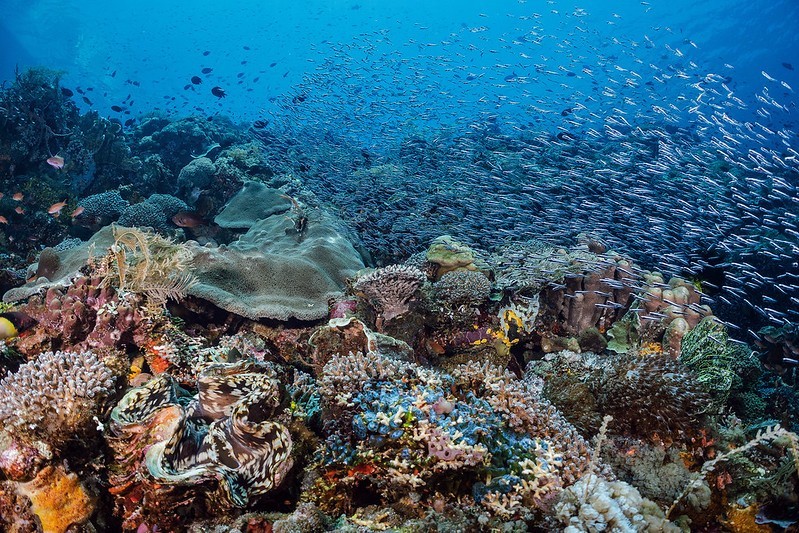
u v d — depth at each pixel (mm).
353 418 2953
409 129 16844
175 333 4512
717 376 4980
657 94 17484
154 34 95125
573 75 17141
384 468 2828
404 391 3119
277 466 2820
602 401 4137
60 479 2721
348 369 3201
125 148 13766
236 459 2824
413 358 4699
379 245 9727
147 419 2811
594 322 6578
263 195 11297
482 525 2668
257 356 4473
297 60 96562
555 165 14352
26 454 2666
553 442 3135
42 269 5887
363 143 15203
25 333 4457
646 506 2748
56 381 2871
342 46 17672
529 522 2768
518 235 9344
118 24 90312
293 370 4566
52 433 2748
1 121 11008
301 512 2703
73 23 74188
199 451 2881
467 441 2764
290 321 5645
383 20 89312
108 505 2949
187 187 12594
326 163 13562
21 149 11320
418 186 11820
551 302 6703
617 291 6668
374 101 15477
